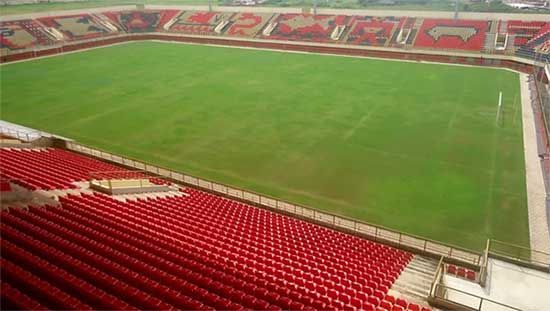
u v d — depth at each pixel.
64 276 12.95
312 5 94.88
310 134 36.56
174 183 28.44
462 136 35.84
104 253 15.23
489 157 32.03
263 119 40.12
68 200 20.69
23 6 89.00
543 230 23.55
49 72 58.66
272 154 32.91
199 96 47.28
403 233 22.23
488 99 45.22
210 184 28.42
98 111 42.59
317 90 49.12
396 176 29.45
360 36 73.50
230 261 16.34
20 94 48.31
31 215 17.77
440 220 24.52
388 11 78.06
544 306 16.38
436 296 15.30
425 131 36.97
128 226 18.67
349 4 96.06
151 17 91.38
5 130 37.00
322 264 17.39
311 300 13.67
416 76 55.06
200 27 86.31
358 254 19.36
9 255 13.77
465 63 62.19
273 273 15.83
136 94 48.22
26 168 26.00
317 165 31.12
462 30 68.94
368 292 15.11
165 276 13.93
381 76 55.22
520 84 50.69
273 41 77.44
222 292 13.61
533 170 30.02
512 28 67.12
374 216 24.95
